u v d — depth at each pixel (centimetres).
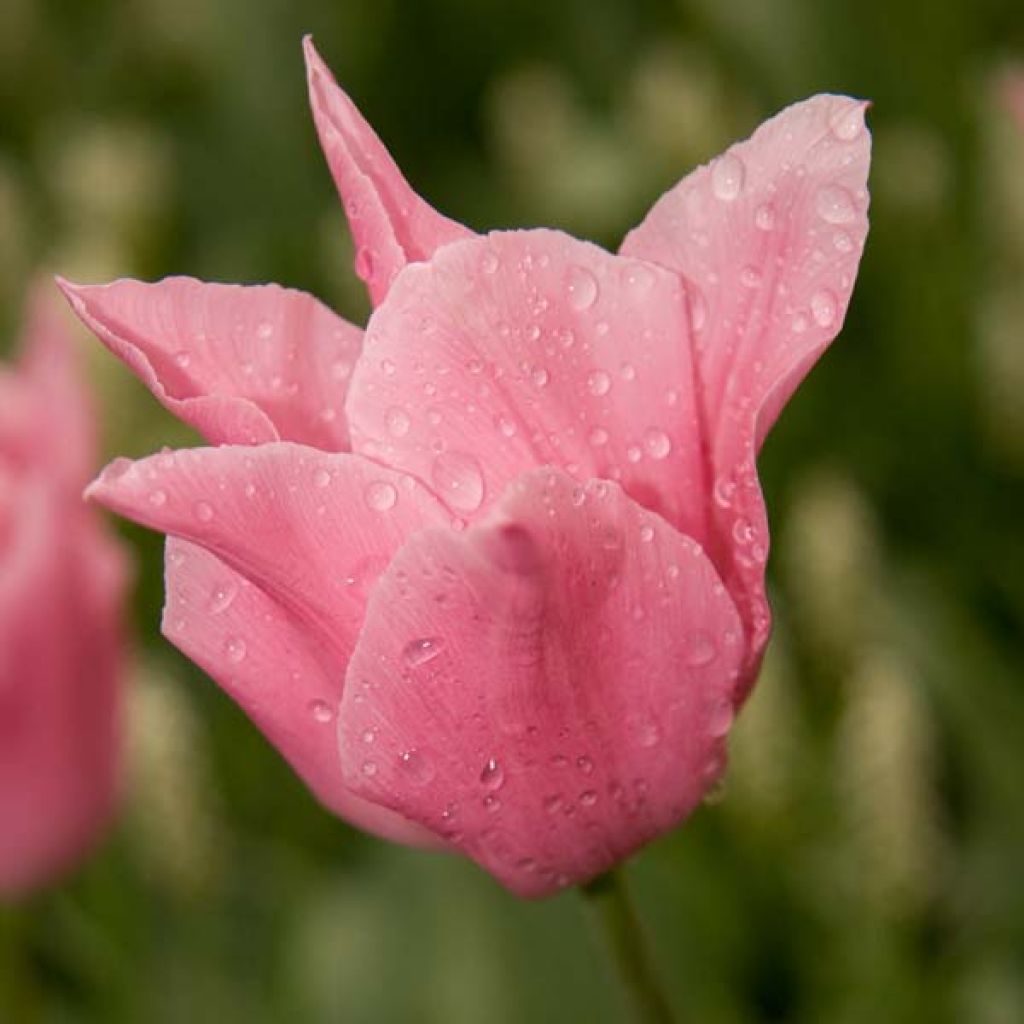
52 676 50
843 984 56
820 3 74
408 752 41
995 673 62
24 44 85
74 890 56
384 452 41
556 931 56
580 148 74
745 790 55
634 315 41
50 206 81
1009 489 66
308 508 41
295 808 60
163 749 54
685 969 56
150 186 75
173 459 40
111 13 86
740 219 42
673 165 70
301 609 41
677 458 42
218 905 56
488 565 40
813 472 65
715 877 56
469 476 41
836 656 57
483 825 42
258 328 43
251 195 80
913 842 55
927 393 67
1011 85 59
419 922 57
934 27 73
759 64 75
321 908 57
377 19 81
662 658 41
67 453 50
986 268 68
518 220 74
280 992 56
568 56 81
